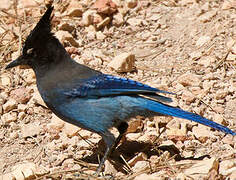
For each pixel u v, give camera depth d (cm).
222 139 1084
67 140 1131
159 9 1544
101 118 1035
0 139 1157
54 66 1059
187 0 1548
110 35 1474
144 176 959
